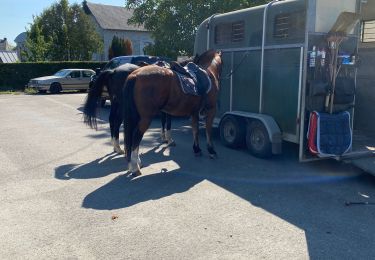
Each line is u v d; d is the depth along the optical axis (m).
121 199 5.28
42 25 35.91
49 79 22.81
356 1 6.68
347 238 4.19
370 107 7.79
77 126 11.05
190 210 4.92
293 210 4.96
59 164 6.99
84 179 6.13
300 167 6.88
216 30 8.77
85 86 23.91
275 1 7.15
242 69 8.03
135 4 17.42
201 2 14.62
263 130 7.16
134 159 6.32
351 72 6.80
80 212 4.82
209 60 7.71
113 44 32.38
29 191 5.56
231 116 8.04
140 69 6.38
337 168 6.84
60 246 3.96
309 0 6.24
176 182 6.03
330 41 6.34
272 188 5.80
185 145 8.67
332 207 5.09
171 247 3.95
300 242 4.08
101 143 8.80
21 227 4.39
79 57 37.16
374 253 3.87
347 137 6.46
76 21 36.78
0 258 3.72
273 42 7.14
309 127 6.43
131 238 4.14
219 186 5.86
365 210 5.00
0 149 8.09
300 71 6.52
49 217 4.66
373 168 5.99
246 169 6.75
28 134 9.77
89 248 3.92
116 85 7.24
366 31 7.87
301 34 6.51
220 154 7.79
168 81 6.30
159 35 16.31
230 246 3.98
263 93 7.49
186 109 6.81
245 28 7.86
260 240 4.12
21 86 26.70
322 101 6.61
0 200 5.20
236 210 4.93
